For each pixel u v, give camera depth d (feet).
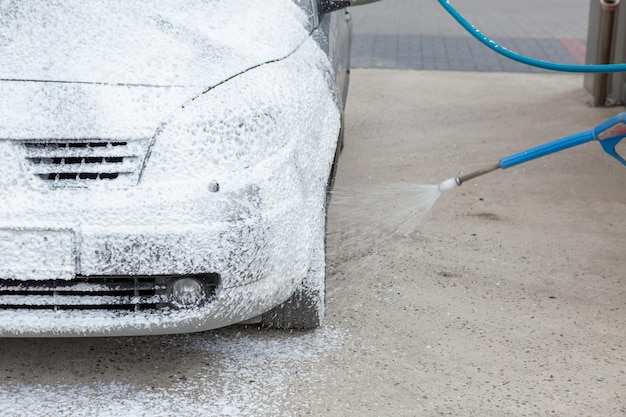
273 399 11.17
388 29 45.11
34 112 10.59
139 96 10.84
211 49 11.79
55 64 11.19
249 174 10.75
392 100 29.91
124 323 10.41
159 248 10.23
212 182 10.52
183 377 11.71
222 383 11.56
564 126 26.22
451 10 12.83
